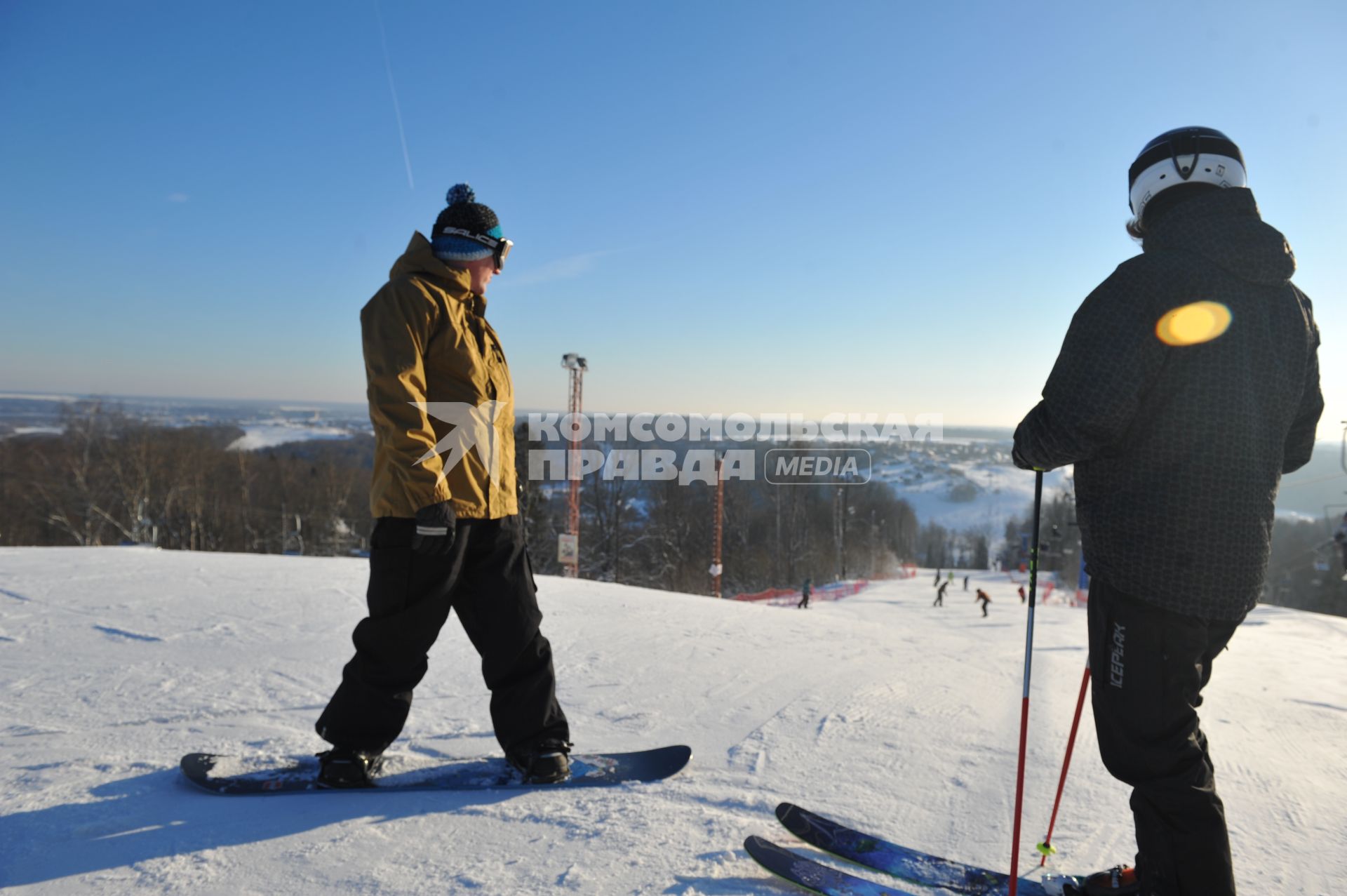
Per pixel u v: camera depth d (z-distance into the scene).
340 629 3.91
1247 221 1.29
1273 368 1.27
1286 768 2.34
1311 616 20.14
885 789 2.01
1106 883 1.42
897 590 37.78
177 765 2.05
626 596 6.26
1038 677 3.51
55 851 1.57
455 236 1.89
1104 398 1.25
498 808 1.80
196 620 4.07
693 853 1.59
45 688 2.80
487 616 1.97
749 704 2.84
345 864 1.52
